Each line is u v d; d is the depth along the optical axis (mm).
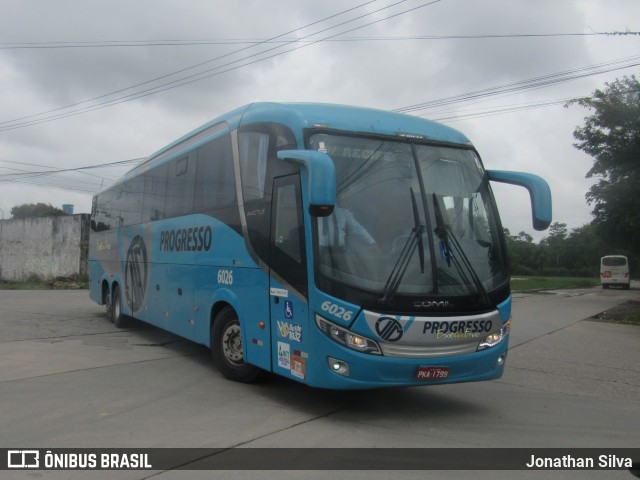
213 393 7500
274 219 7027
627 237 28047
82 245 34406
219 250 8344
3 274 39344
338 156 6520
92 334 12445
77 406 6738
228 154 8273
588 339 13961
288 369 6664
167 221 10477
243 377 7973
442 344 6250
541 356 11484
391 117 7266
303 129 6562
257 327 7301
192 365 9320
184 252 9625
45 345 10812
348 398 7422
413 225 6473
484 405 7430
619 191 25969
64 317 15414
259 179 7402
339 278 6078
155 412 6566
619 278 45312
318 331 6164
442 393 7996
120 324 13398
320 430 6051
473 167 7320
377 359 5984
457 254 6578
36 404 6785
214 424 6160
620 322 17781
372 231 6316
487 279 6711
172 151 10547
